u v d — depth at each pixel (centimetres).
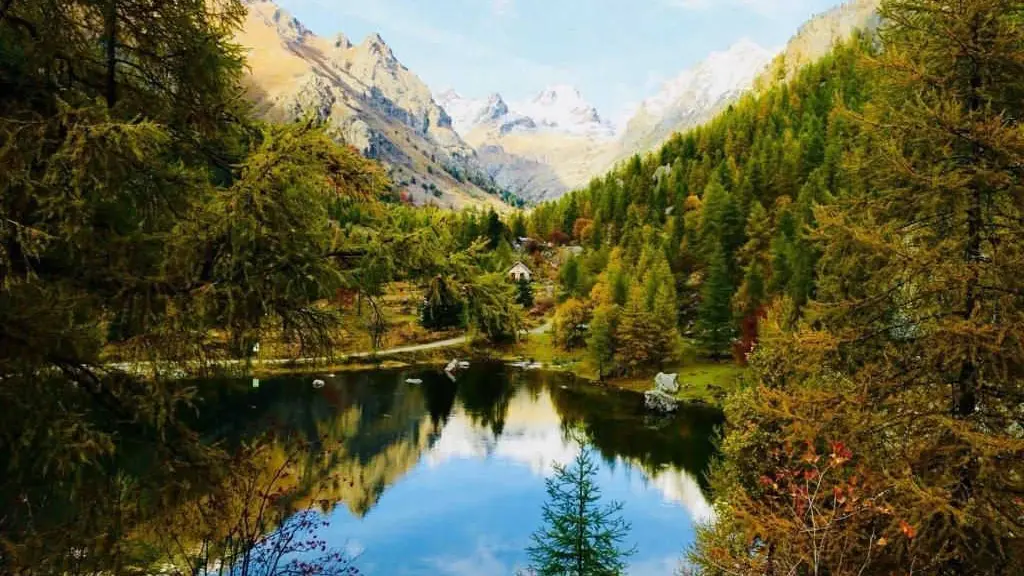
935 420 980
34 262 666
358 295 802
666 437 4756
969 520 854
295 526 1146
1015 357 900
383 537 3012
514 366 7812
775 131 13725
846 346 1099
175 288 658
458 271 811
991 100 991
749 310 6650
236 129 855
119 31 746
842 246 1082
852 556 863
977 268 940
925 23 1049
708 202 9594
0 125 561
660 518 3275
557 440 4675
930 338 994
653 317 6925
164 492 738
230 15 820
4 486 670
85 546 677
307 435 4319
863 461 987
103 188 623
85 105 665
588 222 14288
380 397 5897
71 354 691
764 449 1669
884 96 1101
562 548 1859
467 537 3053
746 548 940
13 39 684
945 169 1023
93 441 650
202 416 4469
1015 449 865
